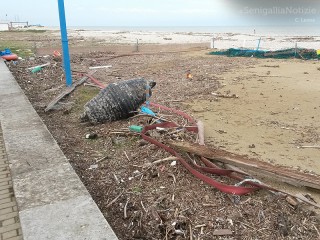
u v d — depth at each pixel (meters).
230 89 9.67
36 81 10.62
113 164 4.73
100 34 54.50
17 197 3.52
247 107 7.86
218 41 35.22
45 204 3.38
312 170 4.61
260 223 3.39
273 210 3.59
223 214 3.51
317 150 5.34
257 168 4.25
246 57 17.97
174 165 4.49
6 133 5.39
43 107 7.68
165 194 3.88
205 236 3.21
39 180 3.88
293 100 8.48
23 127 5.68
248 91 9.45
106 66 14.24
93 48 20.41
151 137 5.43
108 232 2.96
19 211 3.26
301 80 11.09
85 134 5.96
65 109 7.37
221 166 4.56
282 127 6.46
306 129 6.33
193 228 3.32
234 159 4.46
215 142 5.66
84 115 6.40
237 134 6.08
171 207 3.64
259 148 5.42
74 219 3.14
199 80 10.93
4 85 8.94
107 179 4.33
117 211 3.68
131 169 4.56
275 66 14.27
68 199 3.48
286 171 4.20
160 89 9.59
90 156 5.04
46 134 5.36
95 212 3.25
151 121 6.34
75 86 9.60
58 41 31.30
